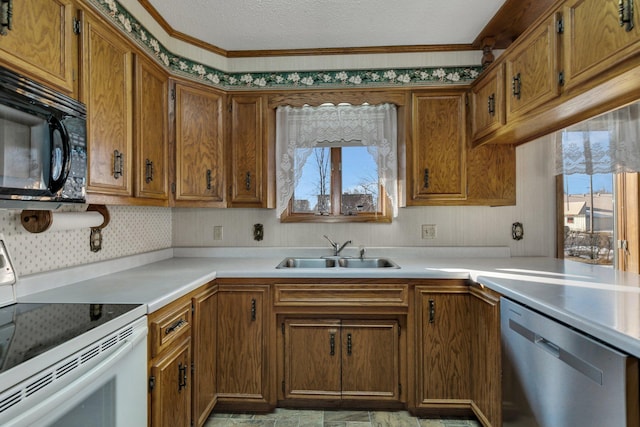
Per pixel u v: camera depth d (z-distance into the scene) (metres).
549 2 1.87
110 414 1.05
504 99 1.87
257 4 1.90
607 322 0.98
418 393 1.97
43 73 1.16
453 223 2.56
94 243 1.83
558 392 1.16
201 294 1.81
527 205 2.52
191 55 2.26
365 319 2.01
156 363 1.34
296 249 2.60
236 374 2.02
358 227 2.60
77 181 1.23
